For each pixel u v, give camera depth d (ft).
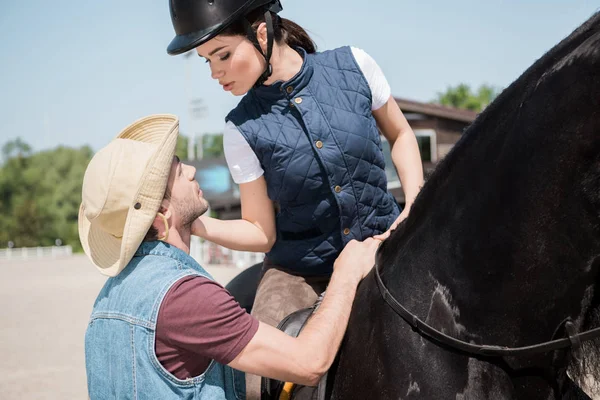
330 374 5.92
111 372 5.53
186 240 6.09
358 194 6.65
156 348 5.44
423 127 59.52
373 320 5.63
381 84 7.12
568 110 4.42
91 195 5.66
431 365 5.10
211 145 215.31
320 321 5.77
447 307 5.17
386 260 5.85
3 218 174.19
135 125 6.23
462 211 5.14
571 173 4.46
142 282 5.58
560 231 4.60
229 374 5.99
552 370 4.90
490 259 4.95
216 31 6.29
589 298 4.75
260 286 7.34
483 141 5.05
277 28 6.72
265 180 7.06
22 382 20.43
